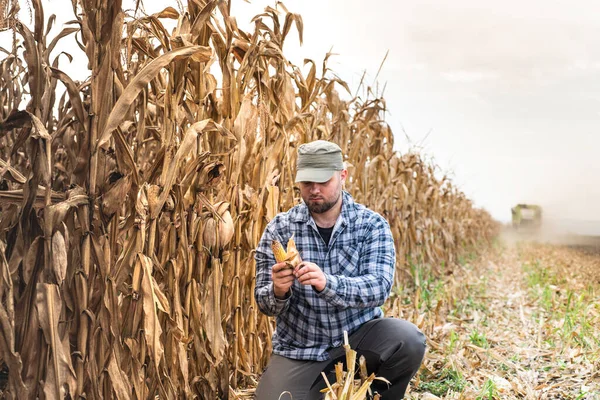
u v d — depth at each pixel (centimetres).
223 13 348
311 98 466
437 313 645
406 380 334
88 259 264
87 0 261
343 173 330
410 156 957
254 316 409
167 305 286
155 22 306
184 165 324
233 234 366
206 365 359
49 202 247
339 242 325
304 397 320
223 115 358
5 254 263
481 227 2253
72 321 268
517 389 426
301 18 410
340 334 329
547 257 1834
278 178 429
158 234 313
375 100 651
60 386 247
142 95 300
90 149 263
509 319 715
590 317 671
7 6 248
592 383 442
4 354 244
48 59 301
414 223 915
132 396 289
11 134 321
